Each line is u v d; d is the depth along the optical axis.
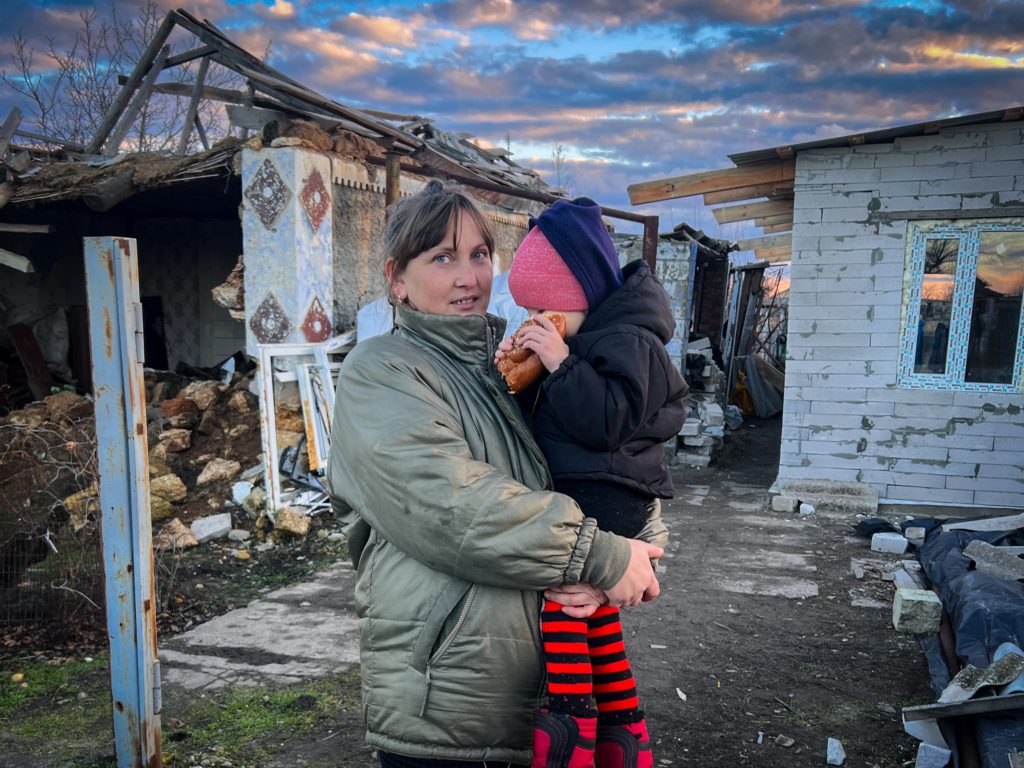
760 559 6.23
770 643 4.48
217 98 9.82
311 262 7.54
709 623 4.79
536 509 1.36
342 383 1.54
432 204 1.61
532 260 1.67
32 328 11.48
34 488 5.49
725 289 16.94
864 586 5.53
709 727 3.51
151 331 13.02
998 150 7.39
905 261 7.76
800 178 7.95
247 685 3.88
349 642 4.43
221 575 5.67
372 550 1.54
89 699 3.70
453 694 1.42
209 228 12.78
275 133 7.44
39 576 4.69
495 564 1.34
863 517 7.66
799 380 8.12
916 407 7.82
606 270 1.68
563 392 1.50
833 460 8.09
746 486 9.46
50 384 10.67
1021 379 7.57
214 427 7.86
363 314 7.61
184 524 6.59
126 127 9.68
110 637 2.91
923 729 3.30
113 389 2.78
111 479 2.82
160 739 2.96
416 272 1.62
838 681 3.98
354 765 3.14
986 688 3.11
